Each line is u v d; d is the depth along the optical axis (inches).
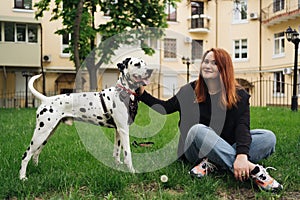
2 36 800.9
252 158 127.3
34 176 126.5
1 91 834.8
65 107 124.3
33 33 823.7
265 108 506.0
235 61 990.4
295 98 465.1
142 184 119.3
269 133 126.7
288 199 106.3
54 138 217.2
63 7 551.2
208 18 986.1
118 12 523.2
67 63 887.7
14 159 151.2
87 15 548.7
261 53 952.9
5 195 107.1
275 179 121.6
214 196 107.0
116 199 104.0
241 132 119.6
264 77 942.4
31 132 250.5
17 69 837.2
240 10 923.4
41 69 840.9
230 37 991.0
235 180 120.0
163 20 548.1
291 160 151.0
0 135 234.7
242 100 125.7
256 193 109.0
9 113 444.8
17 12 819.4
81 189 115.4
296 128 260.1
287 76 868.6
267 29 937.5
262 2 951.6
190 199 104.2
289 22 876.0
